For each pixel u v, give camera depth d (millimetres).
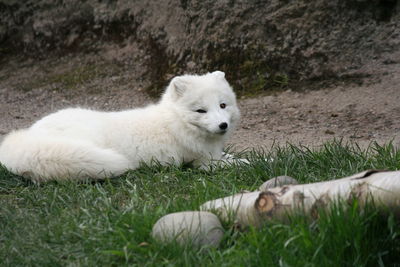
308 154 11266
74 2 24641
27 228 8406
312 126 16000
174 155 11938
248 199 7664
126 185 10570
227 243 7340
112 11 23891
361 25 19641
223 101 11992
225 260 6898
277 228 7176
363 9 19656
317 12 19703
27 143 11000
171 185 10352
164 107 12242
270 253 6863
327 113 16859
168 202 8562
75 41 24359
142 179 10516
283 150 11688
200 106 11703
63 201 9492
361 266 6699
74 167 10617
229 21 20516
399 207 6848
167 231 7285
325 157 10992
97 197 9602
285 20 19906
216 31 20688
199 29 20984
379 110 16375
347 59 19219
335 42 19484
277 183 8914
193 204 8234
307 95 18500
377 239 7055
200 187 9523
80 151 10664
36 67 24078
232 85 19938
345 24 19641
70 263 7250
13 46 25438
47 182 10727
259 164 10703
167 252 7094
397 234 6969
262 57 19922
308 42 19625
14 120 19141
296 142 14555
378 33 19406
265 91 19359
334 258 6711
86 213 8547
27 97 21812
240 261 6797
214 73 12414
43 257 7367
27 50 25078
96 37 24172
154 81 21469
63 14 24766
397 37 19188
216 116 11578
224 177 10258
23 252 7648
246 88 19703
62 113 12219
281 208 7344
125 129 11875
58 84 22500
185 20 21422
